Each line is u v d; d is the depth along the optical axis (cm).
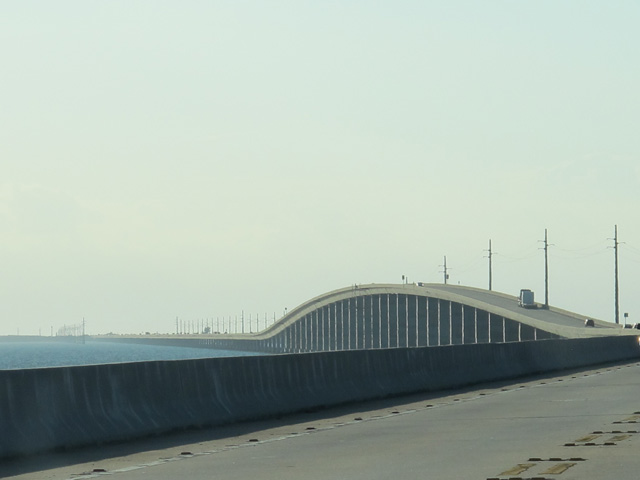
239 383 3472
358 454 2425
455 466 2133
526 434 2756
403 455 2370
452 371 5275
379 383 4484
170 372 3116
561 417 3250
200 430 3134
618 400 3919
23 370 2558
